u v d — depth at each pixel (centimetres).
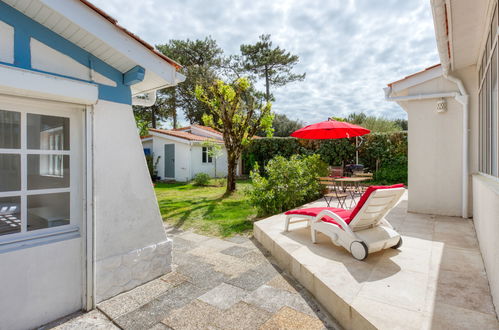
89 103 295
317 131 839
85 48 295
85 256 296
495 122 363
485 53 453
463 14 381
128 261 331
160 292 325
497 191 257
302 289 329
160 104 2908
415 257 365
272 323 259
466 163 587
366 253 346
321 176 938
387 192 350
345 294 264
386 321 220
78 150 301
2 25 241
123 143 331
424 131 638
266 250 470
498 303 224
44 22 265
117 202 324
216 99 1077
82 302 297
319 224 412
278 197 680
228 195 1063
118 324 265
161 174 1822
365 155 1413
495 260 243
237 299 305
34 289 266
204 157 1766
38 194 276
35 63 260
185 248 483
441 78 621
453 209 615
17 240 260
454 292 269
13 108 261
